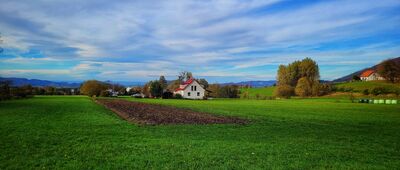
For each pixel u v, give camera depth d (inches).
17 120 1244.5
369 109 2378.2
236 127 1143.0
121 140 815.7
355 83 6323.8
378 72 6190.9
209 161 600.4
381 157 660.1
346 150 726.5
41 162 576.1
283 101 4047.7
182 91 5477.4
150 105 2674.7
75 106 2331.4
